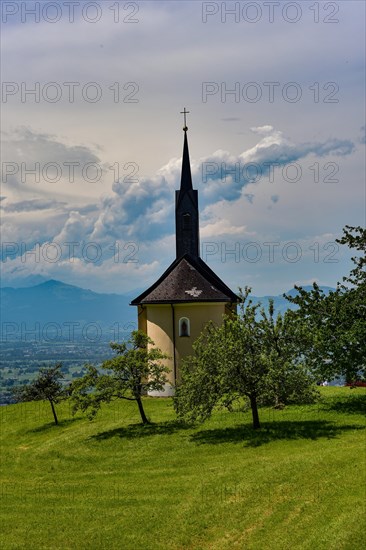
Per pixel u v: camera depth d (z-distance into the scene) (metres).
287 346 39.94
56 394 51.50
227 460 34.00
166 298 56.38
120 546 24.50
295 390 38.72
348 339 39.72
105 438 42.59
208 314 56.47
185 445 38.28
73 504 29.95
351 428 36.97
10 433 50.47
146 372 45.44
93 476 35.25
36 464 39.69
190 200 64.62
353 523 22.81
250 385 39.16
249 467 31.34
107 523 26.88
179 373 56.00
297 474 28.70
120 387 44.69
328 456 30.55
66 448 41.97
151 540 24.78
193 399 39.47
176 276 58.34
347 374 40.84
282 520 24.58
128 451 39.16
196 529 25.19
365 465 28.69
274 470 29.67
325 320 42.34
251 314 40.62
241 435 38.38
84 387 44.91
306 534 23.00
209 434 39.94
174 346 56.25
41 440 46.84
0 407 61.12
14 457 42.50
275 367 38.59
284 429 38.25
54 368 52.88
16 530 26.92
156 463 35.81
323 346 40.88
